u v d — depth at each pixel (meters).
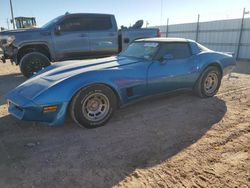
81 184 2.49
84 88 3.55
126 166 2.80
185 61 4.81
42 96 3.37
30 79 4.16
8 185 2.48
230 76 8.12
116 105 4.02
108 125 3.94
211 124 3.95
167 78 4.51
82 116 3.63
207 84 5.35
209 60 5.14
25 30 7.80
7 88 6.86
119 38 8.91
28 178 2.59
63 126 3.92
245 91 6.05
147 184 2.49
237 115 4.36
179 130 3.73
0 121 4.15
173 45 4.73
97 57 8.72
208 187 2.44
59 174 2.66
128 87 4.00
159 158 2.96
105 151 3.14
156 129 3.78
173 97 5.45
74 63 4.49
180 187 2.44
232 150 3.13
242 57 15.10
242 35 14.89
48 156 3.03
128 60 4.46
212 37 16.95
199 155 3.01
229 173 2.66
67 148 3.22
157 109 4.68
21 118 3.46
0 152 3.14
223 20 15.96
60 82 3.53
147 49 4.70
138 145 3.28
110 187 2.45
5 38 7.83
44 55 7.80
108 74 3.80
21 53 7.94
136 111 4.58
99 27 8.54
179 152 3.09
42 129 3.82
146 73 4.23
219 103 5.05
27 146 3.29
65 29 8.09
